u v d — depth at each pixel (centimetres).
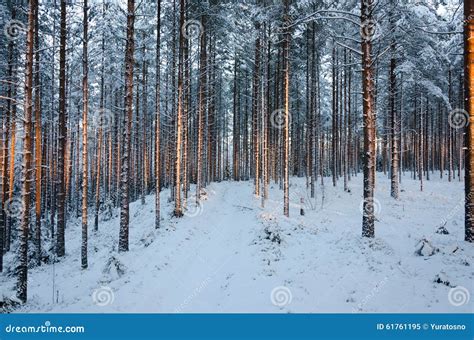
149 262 1271
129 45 1559
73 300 1030
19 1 1711
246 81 3469
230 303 849
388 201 2220
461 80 2986
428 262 978
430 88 2292
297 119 3600
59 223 1820
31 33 1053
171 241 1508
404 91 2567
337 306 784
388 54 2080
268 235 1383
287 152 1841
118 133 3077
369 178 1242
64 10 1580
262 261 1138
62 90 1645
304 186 2784
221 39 2684
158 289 1009
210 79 2734
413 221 1725
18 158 2645
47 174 2856
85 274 1349
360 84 3170
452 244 1071
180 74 1895
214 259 1277
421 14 1817
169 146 3425
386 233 1438
